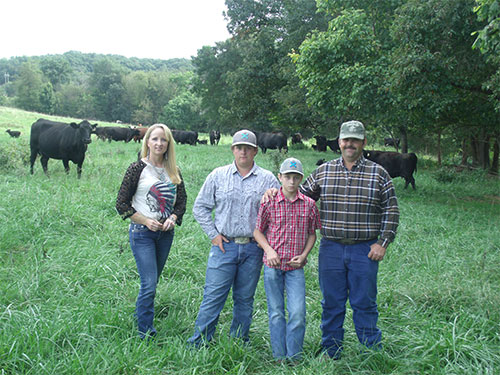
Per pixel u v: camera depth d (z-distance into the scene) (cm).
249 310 336
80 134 962
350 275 316
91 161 1251
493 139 2011
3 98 9650
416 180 1438
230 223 321
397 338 335
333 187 317
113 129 2681
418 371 292
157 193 336
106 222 623
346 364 299
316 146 2848
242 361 304
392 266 519
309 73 1166
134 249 338
